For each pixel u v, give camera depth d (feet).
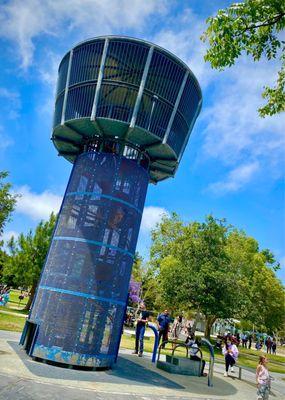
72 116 37.22
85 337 31.07
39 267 96.12
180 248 99.35
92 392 23.58
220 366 59.72
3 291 128.36
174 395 27.32
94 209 34.68
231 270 91.35
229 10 25.48
